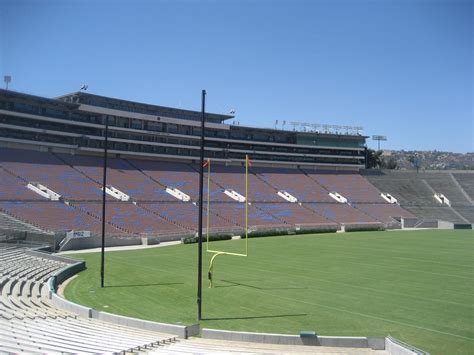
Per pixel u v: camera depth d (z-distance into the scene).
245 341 15.55
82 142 61.22
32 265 28.62
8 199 45.22
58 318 16.80
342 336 16.59
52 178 53.19
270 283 26.94
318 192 78.62
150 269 31.38
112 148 64.31
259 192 72.06
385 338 15.04
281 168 83.88
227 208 63.50
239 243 49.12
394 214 77.06
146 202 57.16
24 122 54.47
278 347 14.81
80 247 41.44
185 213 57.88
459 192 86.19
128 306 20.86
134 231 48.78
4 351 10.56
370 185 86.12
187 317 19.25
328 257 38.44
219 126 74.88
